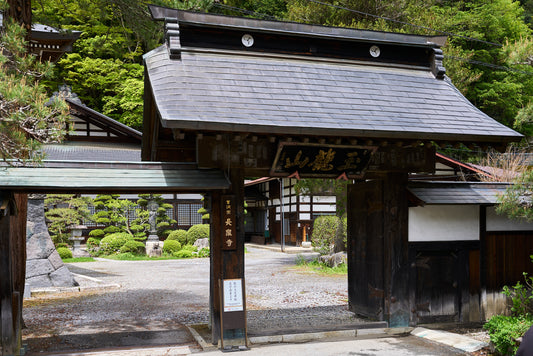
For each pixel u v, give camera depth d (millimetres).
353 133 6578
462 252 8297
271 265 19203
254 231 36062
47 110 5215
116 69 30250
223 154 6941
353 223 9031
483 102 25750
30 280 12516
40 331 8039
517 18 28797
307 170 7375
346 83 7910
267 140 7176
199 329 7953
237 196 7039
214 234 6973
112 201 24562
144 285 13789
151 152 8719
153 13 7465
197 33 7754
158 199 24344
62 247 22000
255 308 10164
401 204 7883
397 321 7738
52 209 22594
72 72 29438
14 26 5785
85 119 23703
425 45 8812
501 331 6102
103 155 22375
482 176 15031
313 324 8203
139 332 7910
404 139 7414
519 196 6828
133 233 26625
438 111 7723
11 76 5102
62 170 6418
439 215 8188
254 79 7406
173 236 25422
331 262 17406
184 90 6707
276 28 7930
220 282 6875
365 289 8523
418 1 20922
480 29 25734
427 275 8117
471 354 6391
